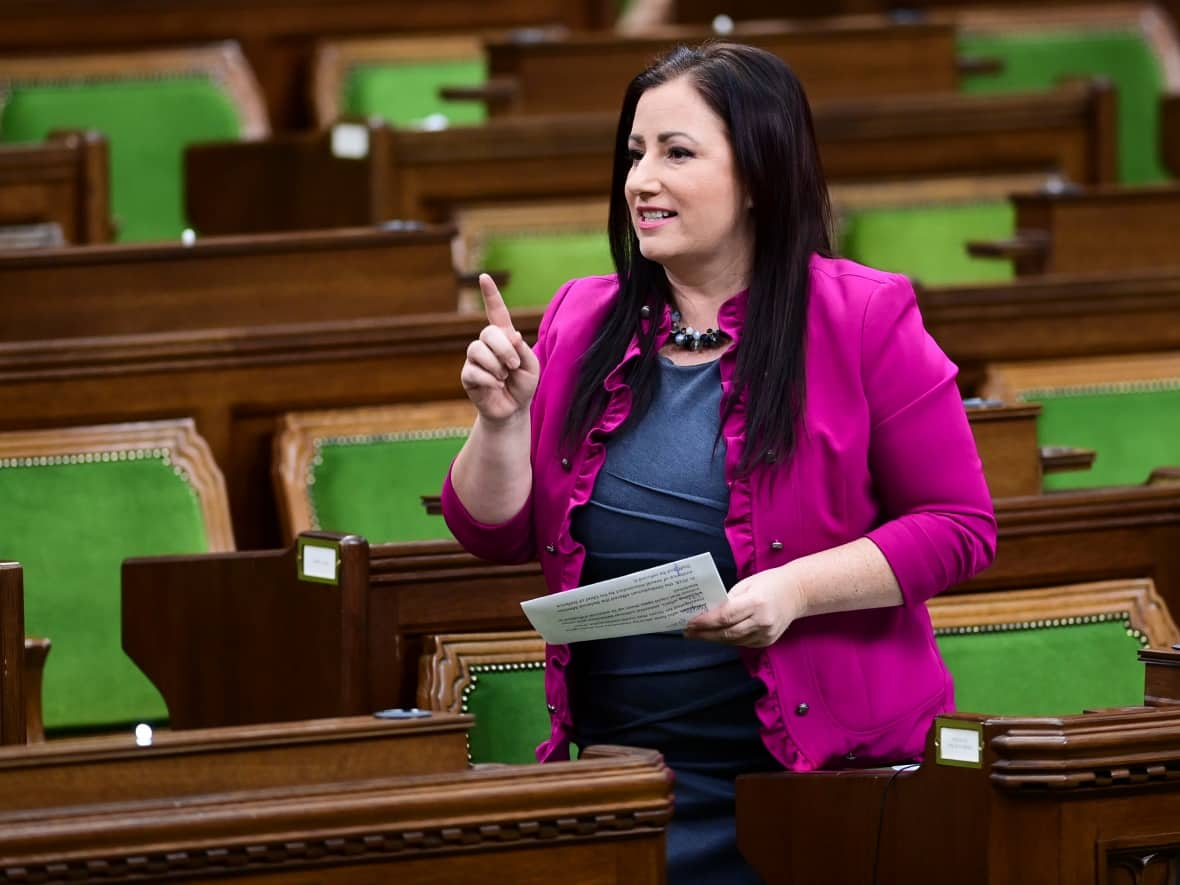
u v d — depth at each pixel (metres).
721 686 7.88
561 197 18.41
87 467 12.45
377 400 13.27
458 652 9.75
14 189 16.73
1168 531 10.89
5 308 14.07
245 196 18.64
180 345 12.89
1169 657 8.09
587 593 7.43
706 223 7.85
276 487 12.78
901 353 7.86
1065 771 7.07
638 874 6.80
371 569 9.72
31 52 23.69
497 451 7.85
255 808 6.41
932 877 7.32
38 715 10.76
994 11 24.72
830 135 19.50
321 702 9.09
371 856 6.51
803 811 7.63
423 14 25.23
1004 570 10.67
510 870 6.67
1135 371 14.52
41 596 12.11
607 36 20.95
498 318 7.68
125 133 21.81
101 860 6.25
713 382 7.99
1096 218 17.06
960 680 10.38
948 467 7.82
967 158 19.84
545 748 8.24
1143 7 25.08
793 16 29.23
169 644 9.50
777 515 7.76
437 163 18.14
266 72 24.78
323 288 14.48
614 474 7.97
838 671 7.82
